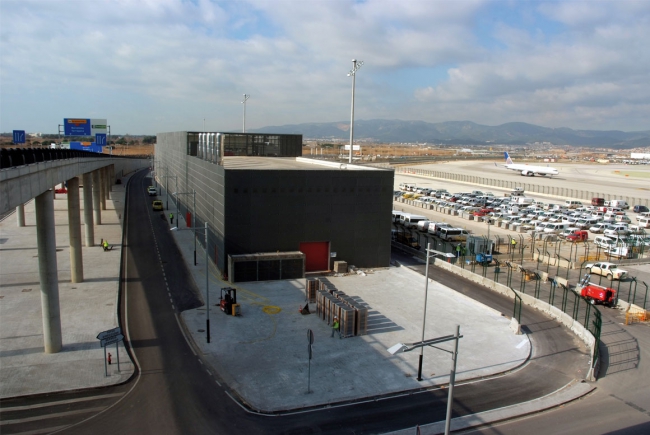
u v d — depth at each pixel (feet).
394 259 199.72
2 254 186.60
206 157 209.56
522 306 142.92
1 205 72.90
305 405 85.20
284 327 121.39
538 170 589.32
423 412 84.12
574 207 357.61
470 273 172.35
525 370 101.81
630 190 459.73
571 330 125.08
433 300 145.69
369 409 84.79
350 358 104.68
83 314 124.88
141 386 90.79
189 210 251.60
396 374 98.07
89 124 417.90
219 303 138.00
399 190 442.09
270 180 164.04
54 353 102.06
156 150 494.59
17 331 112.98
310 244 172.96
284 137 291.38
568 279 172.24
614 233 248.93
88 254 189.37
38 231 99.25
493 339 117.19
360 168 199.21
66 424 77.51
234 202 161.17
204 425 78.59
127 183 471.62
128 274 165.48
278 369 98.78
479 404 87.20
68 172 128.88
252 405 84.69
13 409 81.25
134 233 233.76
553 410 86.02
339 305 118.73
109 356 96.89
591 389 93.91
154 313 129.90
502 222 279.28
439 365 102.53
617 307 142.92
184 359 102.89
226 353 105.81
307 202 169.58
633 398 90.74
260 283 158.40
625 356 109.60
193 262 183.11
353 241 177.88
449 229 239.30
